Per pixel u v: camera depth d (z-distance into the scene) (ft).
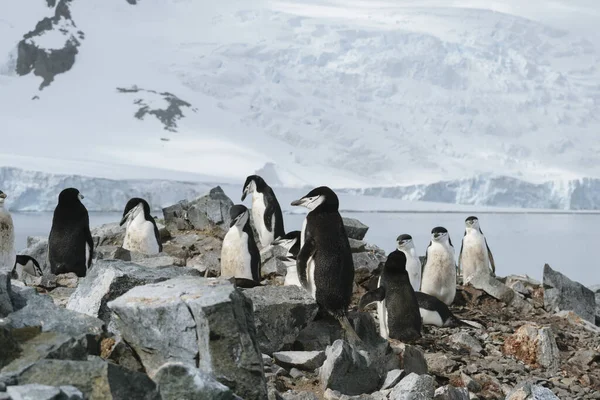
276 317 21.62
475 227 37.86
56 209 30.27
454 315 30.04
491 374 24.11
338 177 337.93
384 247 132.67
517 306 33.40
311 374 20.24
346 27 478.18
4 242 30.27
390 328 25.27
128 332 16.53
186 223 44.73
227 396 13.83
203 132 356.18
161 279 20.43
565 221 238.48
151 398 12.94
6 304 16.57
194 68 427.33
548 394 20.17
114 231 42.68
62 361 12.98
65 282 26.45
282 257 28.25
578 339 29.68
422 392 18.65
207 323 15.40
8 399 11.59
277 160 341.82
